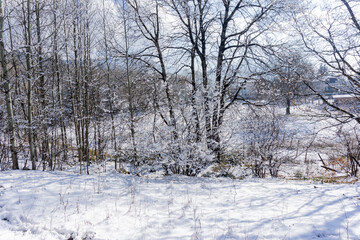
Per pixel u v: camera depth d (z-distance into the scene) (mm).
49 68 10992
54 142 10562
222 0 11016
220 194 5902
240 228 3926
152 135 8289
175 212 4609
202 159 8297
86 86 11469
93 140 11781
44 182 5832
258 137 10328
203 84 9539
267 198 5590
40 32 8836
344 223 4031
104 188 5746
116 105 10086
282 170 11289
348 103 10211
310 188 6633
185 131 8148
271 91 10055
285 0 9484
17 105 10430
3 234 3504
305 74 9570
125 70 11562
